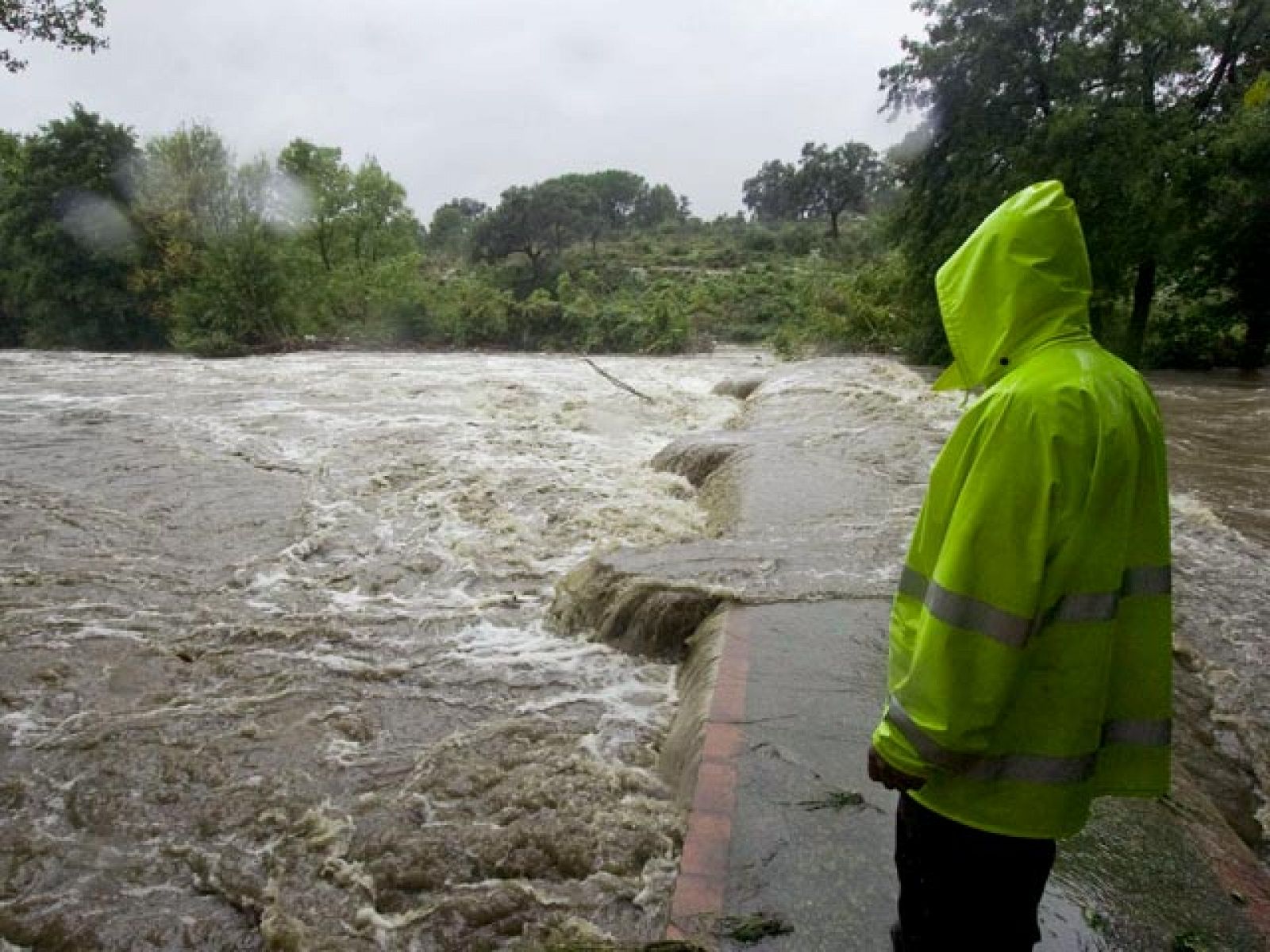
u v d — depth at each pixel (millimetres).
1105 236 19797
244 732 4957
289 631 6359
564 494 9812
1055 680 1752
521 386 19578
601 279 57938
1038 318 1861
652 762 4508
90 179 33125
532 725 4922
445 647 6070
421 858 3768
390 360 27875
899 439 10977
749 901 2965
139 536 8695
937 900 1962
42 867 3844
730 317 43406
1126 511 1721
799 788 3592
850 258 61906
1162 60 19672
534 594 7039
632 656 5797
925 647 1720
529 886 3562
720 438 11242
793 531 7207
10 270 35500
